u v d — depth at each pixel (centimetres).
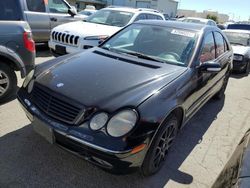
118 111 231
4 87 404
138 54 356
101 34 603
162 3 4088
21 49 397
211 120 446
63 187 251
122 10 739
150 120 236
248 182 156
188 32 380
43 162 279
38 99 267
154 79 283
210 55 402
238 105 538
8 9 382
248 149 189
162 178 280
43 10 732
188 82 307
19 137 318
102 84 264
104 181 264
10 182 248
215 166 316
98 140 224
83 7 4012
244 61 812
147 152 249
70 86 261
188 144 358
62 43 608
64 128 236
